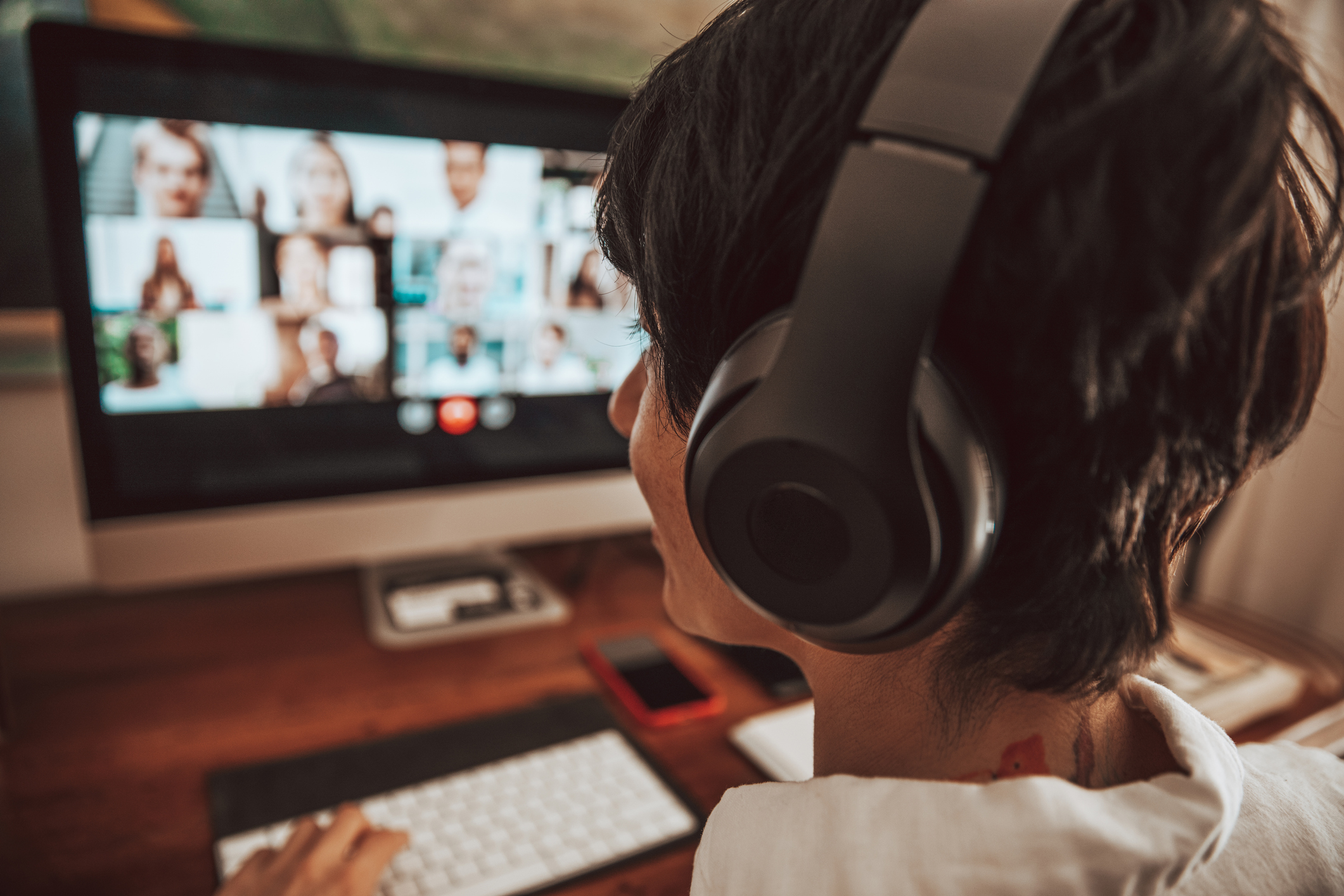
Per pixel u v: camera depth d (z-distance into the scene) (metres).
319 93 0.67
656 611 0.92
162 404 0.69
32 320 0.80
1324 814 0.28
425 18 0.87
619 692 0.74
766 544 0.22
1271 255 0.20
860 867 0.22
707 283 0.24
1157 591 0.24
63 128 0.60
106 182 0.62
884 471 0.19
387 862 0.48
